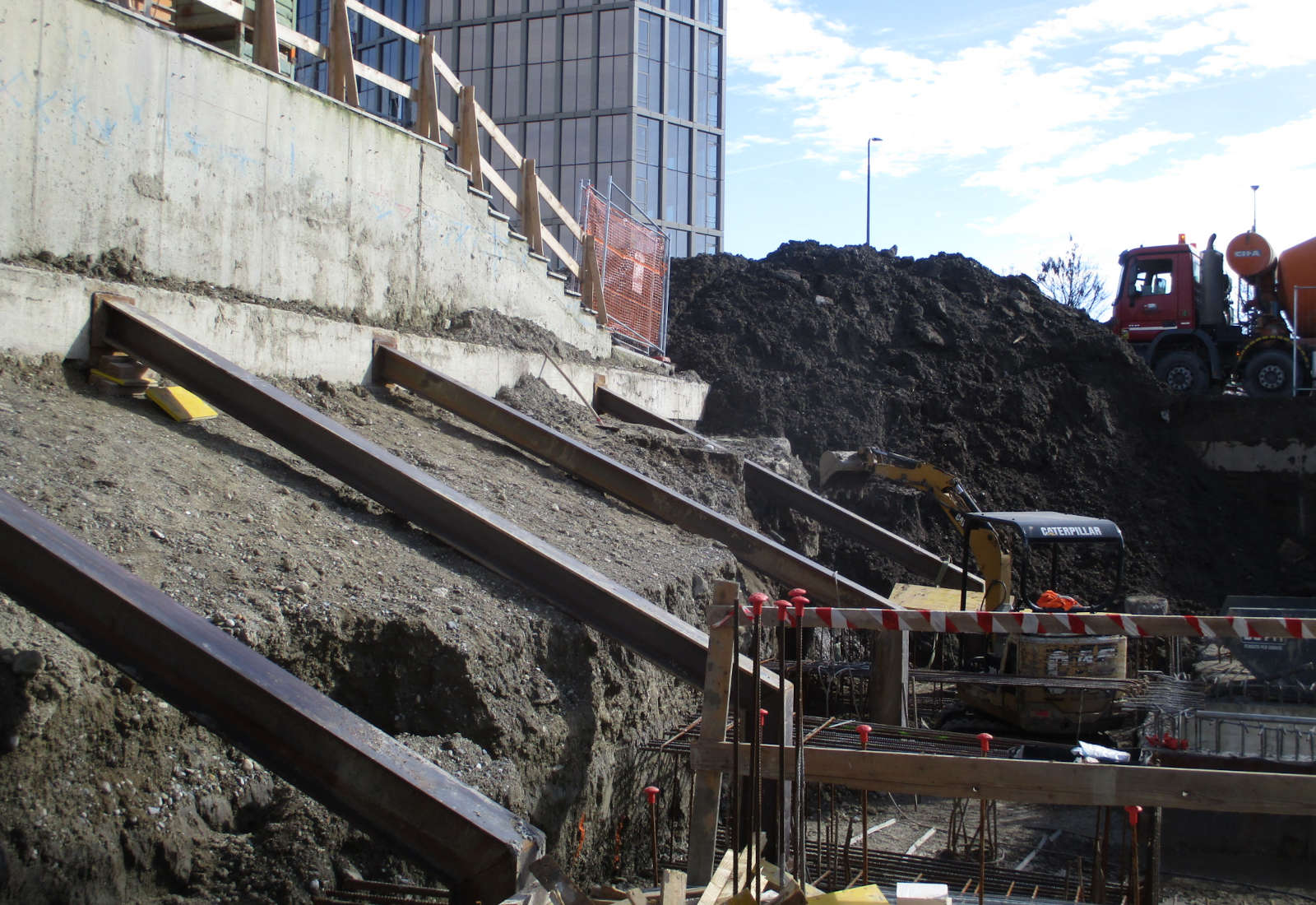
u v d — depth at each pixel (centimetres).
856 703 1220
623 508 1042
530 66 3759
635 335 1908
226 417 824
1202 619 533
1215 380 2334
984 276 2545
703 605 894
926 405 2175
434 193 1238
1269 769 870
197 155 902
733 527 1012
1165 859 924
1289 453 2159
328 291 1067
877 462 1491
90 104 802
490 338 1289
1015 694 1153
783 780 469
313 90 1034
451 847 425
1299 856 912
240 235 952
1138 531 2030
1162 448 2217
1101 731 1148
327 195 1059
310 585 615
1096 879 661
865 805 582
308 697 455
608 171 3691
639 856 759
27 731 429
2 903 402
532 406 1251
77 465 634
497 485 950
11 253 749
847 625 566
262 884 473
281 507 709
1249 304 2338
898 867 802
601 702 718
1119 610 1233
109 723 462
